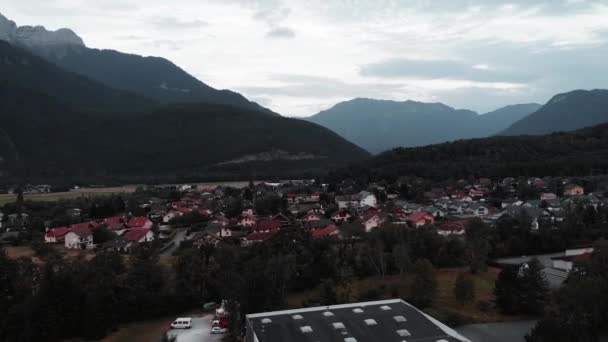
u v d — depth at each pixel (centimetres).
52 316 6275
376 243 9044
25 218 15350
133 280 7394
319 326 5338
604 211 12762
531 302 6938
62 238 12800
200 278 7712
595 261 7425
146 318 7256
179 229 14800
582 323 5753
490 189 18550
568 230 11025
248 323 5556
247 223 14125
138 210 16488
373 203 16875
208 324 6856
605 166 19462
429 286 7388
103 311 6656
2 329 6256
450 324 6700
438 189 18812
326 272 8394
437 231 11425
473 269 9088
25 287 7006
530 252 10638
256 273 6756
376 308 5909
